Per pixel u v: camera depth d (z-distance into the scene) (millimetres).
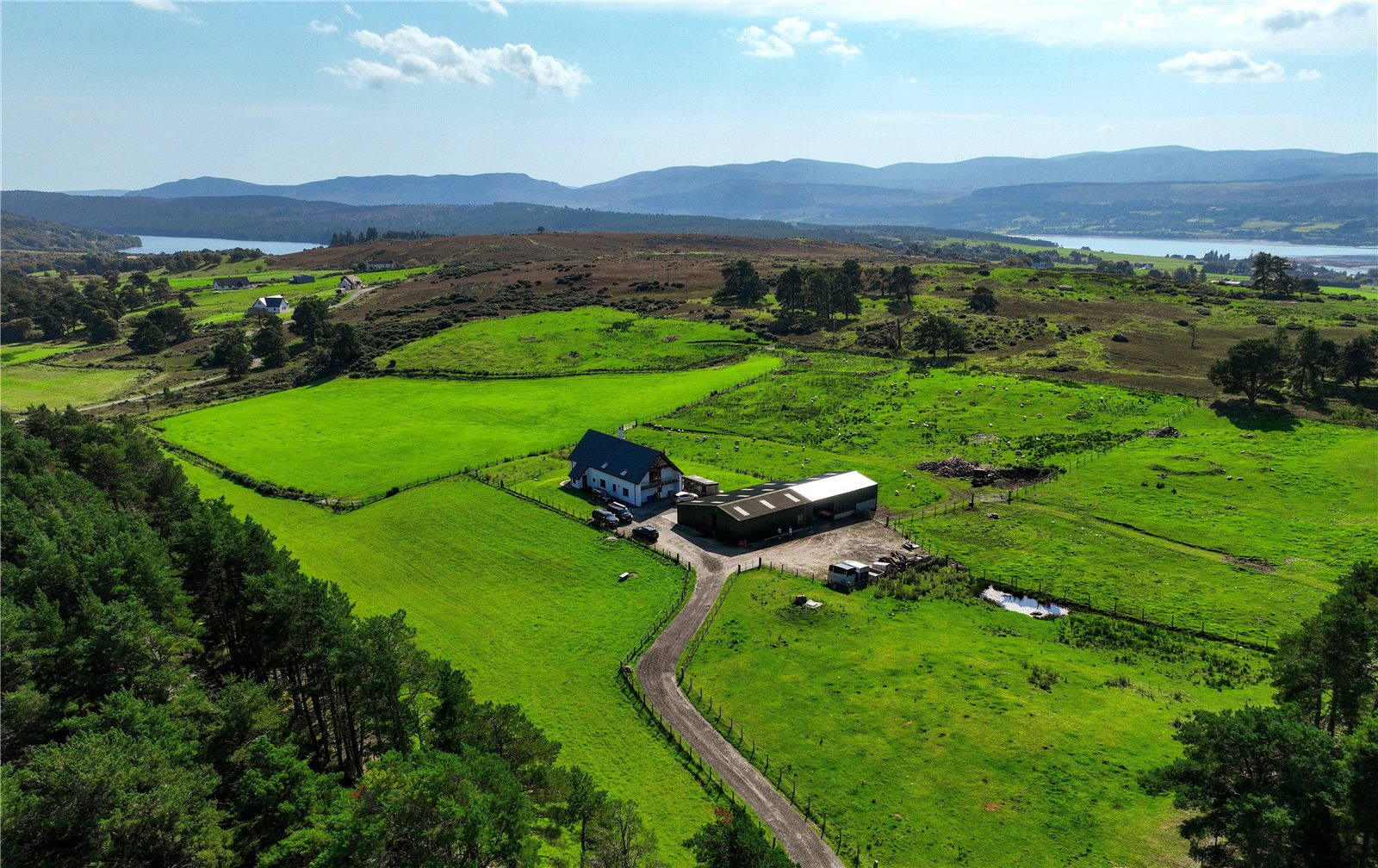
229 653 62250
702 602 68688
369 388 155875
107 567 50531
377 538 87562
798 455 110438
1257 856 32188
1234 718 35188
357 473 109000
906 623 63562
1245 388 125188
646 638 63000
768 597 68625
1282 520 83062
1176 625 62969
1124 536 80500
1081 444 109250
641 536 83062
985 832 40469
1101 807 41656
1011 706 51031
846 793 44000
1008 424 120188
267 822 35750
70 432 93375
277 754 36688
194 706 41312
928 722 49719
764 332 190125
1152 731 47969
